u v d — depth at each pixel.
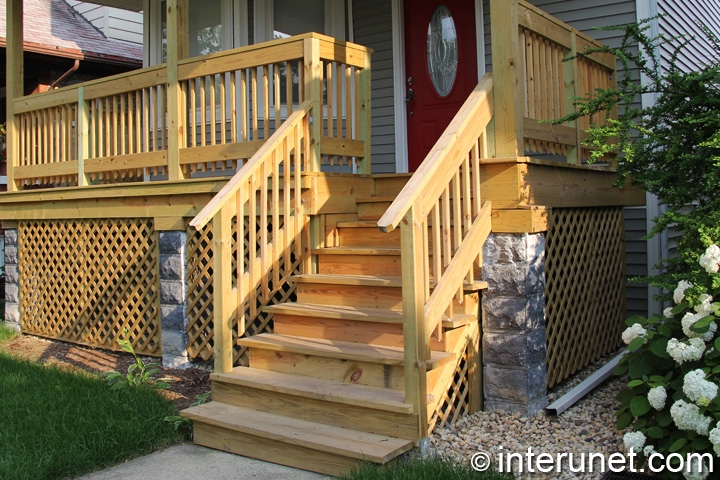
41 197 7.25
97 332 6.91
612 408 4.49
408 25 7.41
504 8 4.38
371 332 4.31
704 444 3.22
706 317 3.45
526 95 4.70
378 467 3.37
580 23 6.43
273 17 7.59
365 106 5.67
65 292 7.30
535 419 4.26
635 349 3.71
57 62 12.37
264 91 5.43
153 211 6.16
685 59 7.25
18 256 7.86
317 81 5.18
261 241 4.73
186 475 3.66
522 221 4.28
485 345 4.42
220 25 7.86
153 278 6.33
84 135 6.90
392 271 4.78
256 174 4.84
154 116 6.24
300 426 3.87
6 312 8.02
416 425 3.61
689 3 7.47
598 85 5.90
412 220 3.63
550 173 4.74
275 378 4.24
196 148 5.86
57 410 4.45
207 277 5.91
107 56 12.38
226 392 4.36
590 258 5.49
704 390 3.19
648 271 6.22
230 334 4.46
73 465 3.70
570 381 5.10
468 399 4.35
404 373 3.73
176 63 5.99
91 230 6.97
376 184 5.69
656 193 4.49
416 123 7.38
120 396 4.75
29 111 7.56
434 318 3.79
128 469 3.77
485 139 4.45
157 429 4.20
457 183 4.12
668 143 4.34
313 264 5.14
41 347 7.11
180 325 5.96
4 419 4.34
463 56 7.07
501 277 4.36
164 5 8.55
